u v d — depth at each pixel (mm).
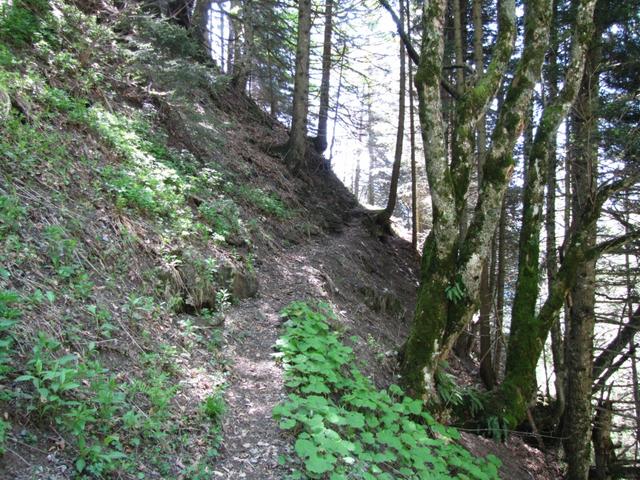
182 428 3951
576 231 7215
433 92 6238
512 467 7250
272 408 4707
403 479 4613
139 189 6176
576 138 8062
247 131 13422
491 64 6723
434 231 6508
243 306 6602
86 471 3088
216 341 5434
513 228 13102
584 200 7828
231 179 10047
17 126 5324
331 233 12367
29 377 3055
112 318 4516
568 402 7613
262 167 11945
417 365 6383
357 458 4504
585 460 7371
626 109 7562
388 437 4797
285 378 5039
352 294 9453
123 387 3883
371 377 6324
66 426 3256
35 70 6605
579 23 7027
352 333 7449
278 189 11750
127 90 8523
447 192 6336
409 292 12664
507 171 6547
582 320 7461
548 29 6699
